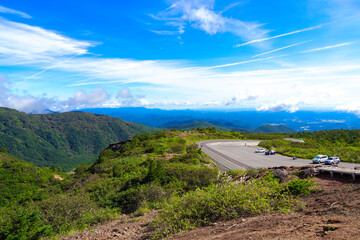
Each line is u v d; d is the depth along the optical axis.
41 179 55.03
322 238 3.37
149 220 8.83
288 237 3.69
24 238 7.13
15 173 52.75
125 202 12.53
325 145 44.50
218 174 16.52
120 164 28.58
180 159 27.95
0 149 88.38
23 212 7.84
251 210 5.94
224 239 4.26
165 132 69.94
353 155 26.95
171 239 5.32
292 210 6.05
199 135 69.00
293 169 13.95
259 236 4.00
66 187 27.17
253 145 53.50
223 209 6.02
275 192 7.00
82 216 10.06
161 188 13.30
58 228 8.84
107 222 9.92
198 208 6.39
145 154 35.31
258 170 14.53
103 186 15.95
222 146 51.03
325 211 5.28
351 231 3.43
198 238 4.81
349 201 5.94
